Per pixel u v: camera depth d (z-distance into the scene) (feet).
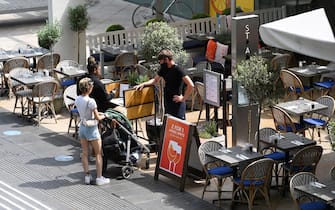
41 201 70.38
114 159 75.97
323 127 83.41
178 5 143.84
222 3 132.98
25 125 92.53
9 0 142.92
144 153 79.82
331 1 120.26
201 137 78.02
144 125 90.38
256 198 70.08
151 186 73.77
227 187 73.00
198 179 74.08
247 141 78.64
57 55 104.53
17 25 142.10
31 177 76.28
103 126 78.13
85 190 72.90
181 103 78.13
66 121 93.97
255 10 127.54
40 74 96.63
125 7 154.81
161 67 78.13
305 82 102.32
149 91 81.15
